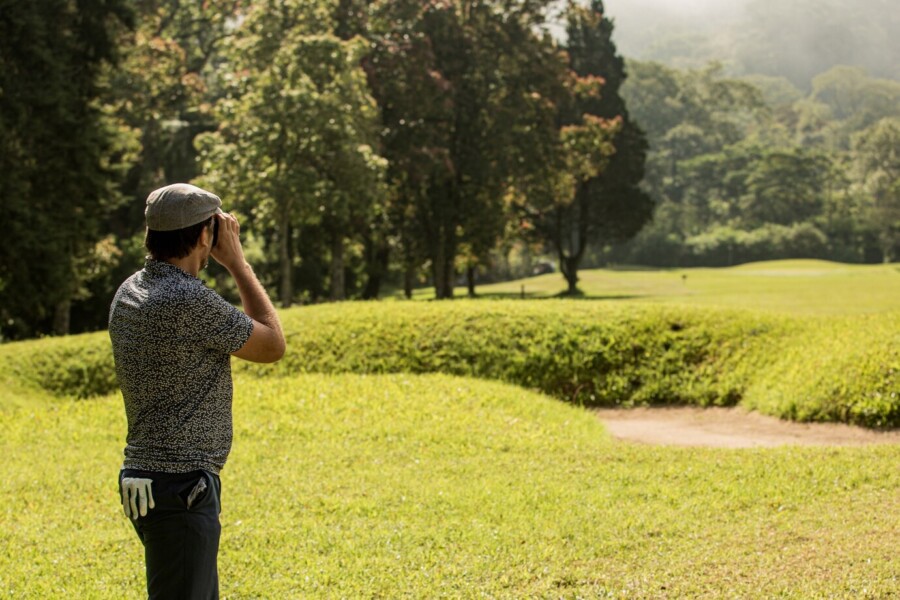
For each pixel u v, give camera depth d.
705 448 8.56
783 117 167.12
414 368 13.10
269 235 37.12
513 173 34.59
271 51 28.53
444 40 33.03
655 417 11.80
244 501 6.76
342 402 10.55
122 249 30.16
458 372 13.04
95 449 9.02
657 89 122.94
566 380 12.76
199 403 3.14
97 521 6.40
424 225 33.78
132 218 33.31
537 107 34.97
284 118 25.41
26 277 22.80
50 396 13.20
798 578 4.70
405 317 14.15
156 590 3.07
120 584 5.04
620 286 50.38
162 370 3.11
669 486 7.08
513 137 33.91
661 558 5.26
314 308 15.65
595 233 49.12
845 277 45.88
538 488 7.02
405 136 31.44
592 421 10.98
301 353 13.37
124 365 3.14
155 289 3.18
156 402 3.12
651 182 104.19
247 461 8.16
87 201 24.20
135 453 3.12
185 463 3.08
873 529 5.58
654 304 14.48
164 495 3.04
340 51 26.58
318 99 25.45
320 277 38.22
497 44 34.34
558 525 5.98
